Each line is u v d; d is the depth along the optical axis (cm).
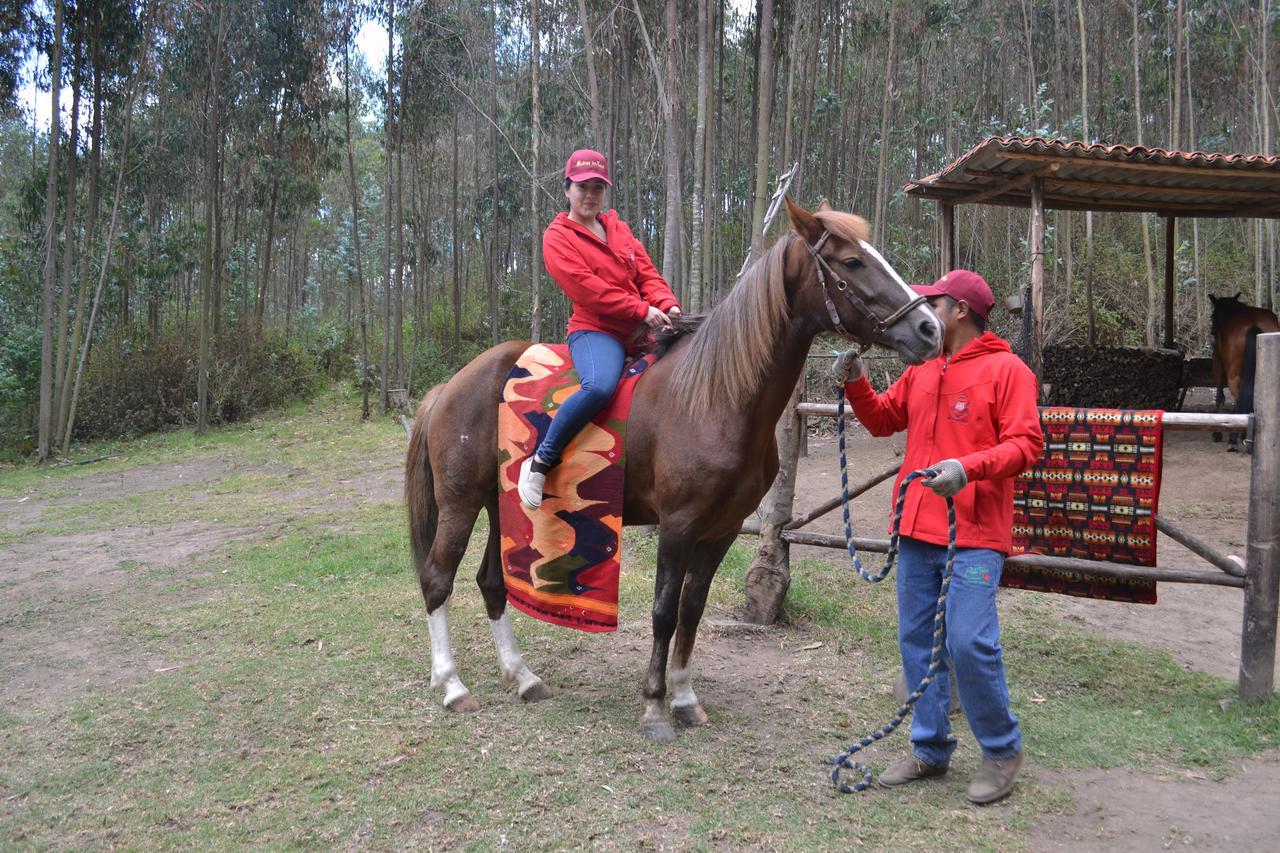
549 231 317
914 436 271
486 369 345
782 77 1480
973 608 248
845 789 262
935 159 1555
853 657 386
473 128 2072
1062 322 1244
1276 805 254
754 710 327
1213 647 404
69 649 404
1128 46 1547
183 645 404
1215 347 916
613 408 308
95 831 241
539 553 316
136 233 1641
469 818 246
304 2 1443
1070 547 348
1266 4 1173
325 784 266
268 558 576
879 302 264
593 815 247
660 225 1617
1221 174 643
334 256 2634
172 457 1191
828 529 623
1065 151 582
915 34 1361
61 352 1295
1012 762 257
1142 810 253
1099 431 339
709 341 293
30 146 2373
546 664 379
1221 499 669
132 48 1317
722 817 247
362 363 1570
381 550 587
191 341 1617
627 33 1273
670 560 297
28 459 1247
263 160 1689
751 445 290
